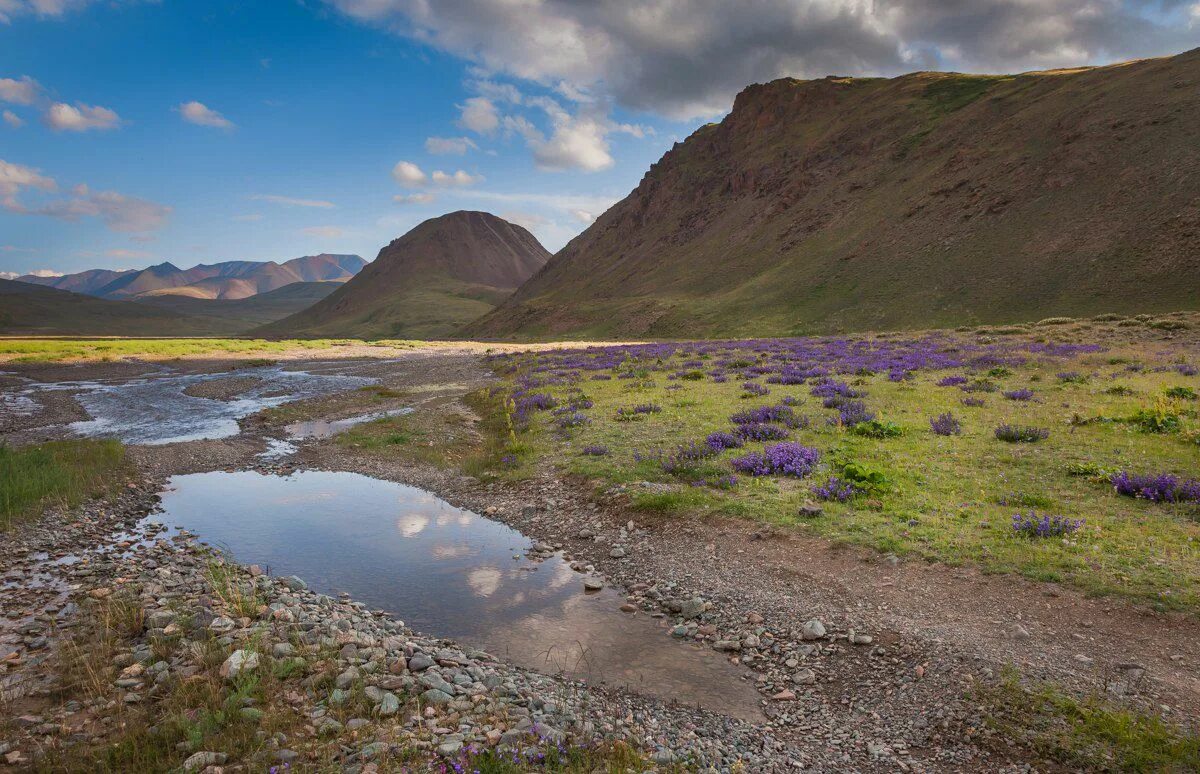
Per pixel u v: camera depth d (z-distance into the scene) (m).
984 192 133.50
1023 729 6.07
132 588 10.20
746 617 9.23
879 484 13.16
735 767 5.79
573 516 14.26
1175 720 5.93
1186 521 10.39
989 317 97.56
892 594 9.23
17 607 9.62
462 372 52.25
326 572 11.65
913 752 6.09
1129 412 18.23
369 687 6.94
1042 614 8.18
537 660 8.27
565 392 32.06
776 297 139.25
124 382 47.66
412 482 18.52
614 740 6.01
